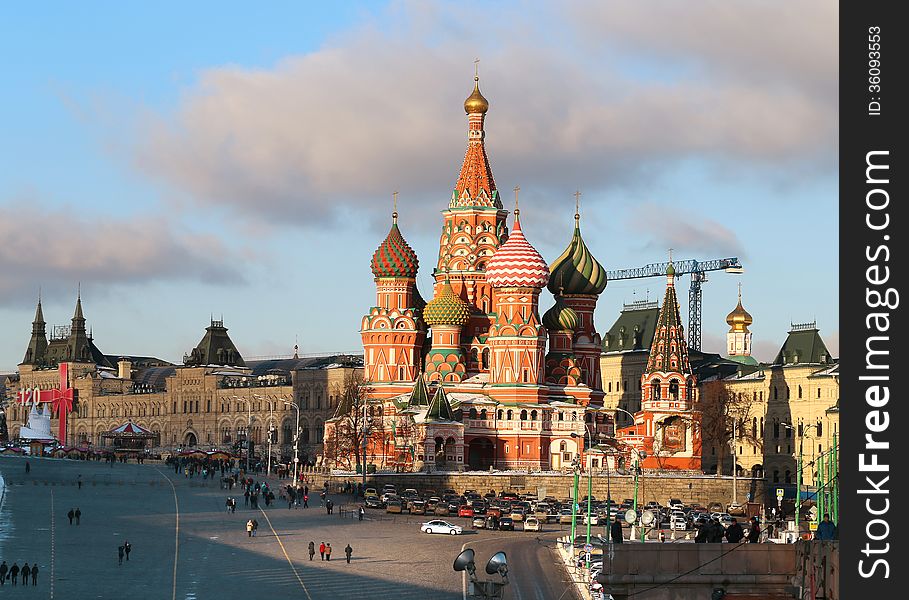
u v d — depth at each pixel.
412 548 191.00
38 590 149.75
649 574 89.62
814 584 83.62
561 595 151.12
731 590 89.25
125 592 149.75
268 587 155.50
